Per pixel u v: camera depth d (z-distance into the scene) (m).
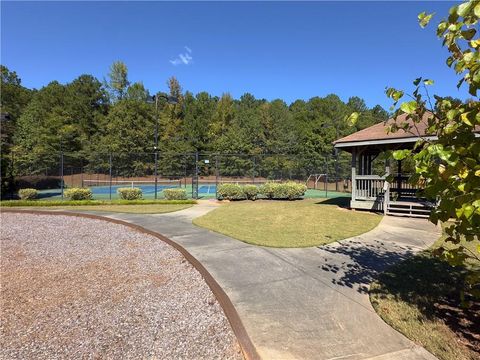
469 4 1.81
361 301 3.88
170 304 4.02
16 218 10.89
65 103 43.00
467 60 2.01
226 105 43.62
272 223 9.30
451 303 3.78
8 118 22.56
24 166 30.22
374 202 11.44
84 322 3.59
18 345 3.14
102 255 6.30
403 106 2.30
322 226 8.81
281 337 3.07
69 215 11.49
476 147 2.07
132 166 31.69
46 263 5.81
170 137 40.97
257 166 30.56
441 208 2.25
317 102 48.03
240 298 4.02
